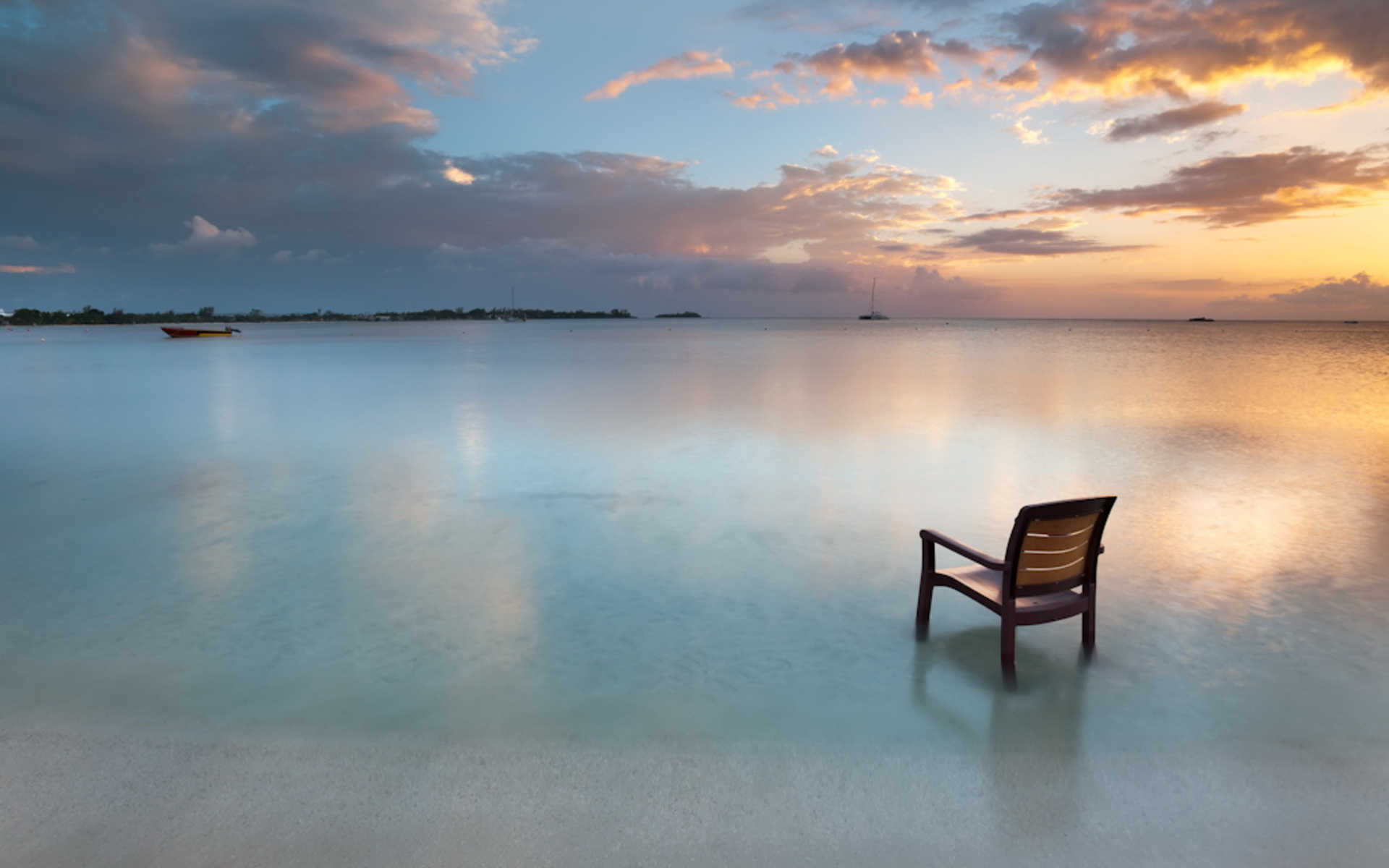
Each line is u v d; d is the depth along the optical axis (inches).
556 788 134.1
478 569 258.8
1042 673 181.3
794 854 116.3
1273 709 163.8
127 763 143.0
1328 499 352.8
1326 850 118.6
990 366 1307.8
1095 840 120.6
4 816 126.7
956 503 345.7
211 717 161.0
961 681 177.3
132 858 116.3
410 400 775.7
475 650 195.3
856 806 129.2
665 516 324.2
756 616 217.3
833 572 254.8
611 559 268.8
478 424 597.3
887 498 356.2
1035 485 381.1
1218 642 199.0
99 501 357.4
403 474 413.4
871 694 170.6
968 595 186.1
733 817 125.8
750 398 780.6
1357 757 145.2
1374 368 1255.5
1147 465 430.9
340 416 653.3
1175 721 158.7
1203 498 354.3
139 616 218.2
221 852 117.5
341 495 365.1
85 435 553.6
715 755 145.3
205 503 352.2
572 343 2603.3
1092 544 183.8
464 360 1533.0
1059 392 838.5
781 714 161.5
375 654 192.4
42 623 213.2
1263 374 1113.4
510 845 118.6
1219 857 117.0
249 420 634.2
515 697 169.2
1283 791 134.1
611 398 783.1
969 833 122.0
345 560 268.8
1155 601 228.1
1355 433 548.1
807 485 383.2
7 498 362.9
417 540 292.8
